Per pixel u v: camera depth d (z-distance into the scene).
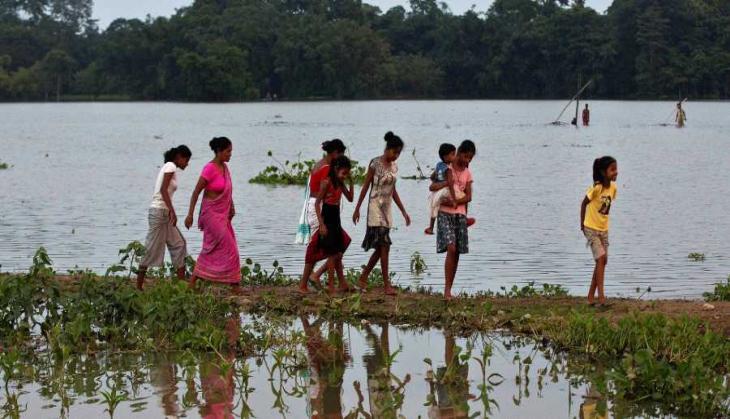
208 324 10.09
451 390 8.63
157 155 38.69
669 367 8.41
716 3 109.25
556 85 114.69
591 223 10.97
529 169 30.95
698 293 12.76
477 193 24.34
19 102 128.88
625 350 9.48
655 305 10.88
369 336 10.34
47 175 29.88
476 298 11.63
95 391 8.63
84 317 10.03
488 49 119.62
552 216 20.16
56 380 8.95
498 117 73.75
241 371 8.90
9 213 20.89
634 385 8.56
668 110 84.06
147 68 122.94
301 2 136.38
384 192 11.59
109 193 24.94
